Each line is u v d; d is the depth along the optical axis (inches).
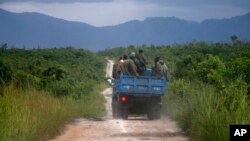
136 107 2016.5
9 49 6742.1
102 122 1808.6
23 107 1317.7
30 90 1680.6
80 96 2972.4
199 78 2038.6
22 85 1770.4
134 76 2004.2
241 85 1272.1
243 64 1466.5
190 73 2349.9
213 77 1514.5
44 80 2640.3
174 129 1514.5
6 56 4985.2
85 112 2172.7
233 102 1168.2
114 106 2145.7
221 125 1096.2
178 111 1723.7
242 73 1444.4
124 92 1994.3
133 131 1488.7
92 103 2837.1
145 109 2015.3
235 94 1221.7
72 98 2659.9
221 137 1050.1
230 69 1487.5
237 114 1099.3
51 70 2947.8
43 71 2915.8
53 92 2605.8
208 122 1158.3
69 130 1503.4
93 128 1585.9
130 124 1728.6
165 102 2103.8
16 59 4355.3
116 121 1863.9
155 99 2015.3
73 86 2994.6
